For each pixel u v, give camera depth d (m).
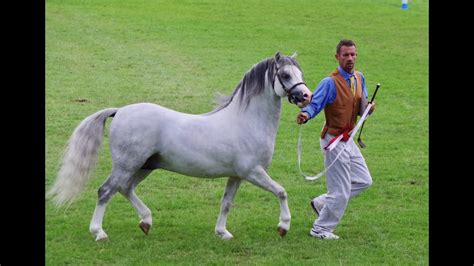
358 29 24.34
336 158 8.69
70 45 20.47
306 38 22.83
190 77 18.14
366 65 20.31
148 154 8.49
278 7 26.78
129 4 25.83
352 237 9.05
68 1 25.56
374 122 15.28
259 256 8.29
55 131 13.52
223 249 8.47
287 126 14.77
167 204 10.26
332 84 8.65
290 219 9.07
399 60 20.98
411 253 8.51
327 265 7.99
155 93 16.64
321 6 27.34
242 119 8.52
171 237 8.88
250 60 20.03
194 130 8.53
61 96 15.89
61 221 9.41
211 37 22.27
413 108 16.42
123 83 17.31
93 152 8.54
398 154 13.19
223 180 11.51
